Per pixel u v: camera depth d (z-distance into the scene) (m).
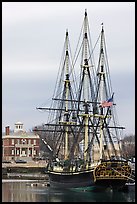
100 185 170.25
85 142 194.62
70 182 187.00
